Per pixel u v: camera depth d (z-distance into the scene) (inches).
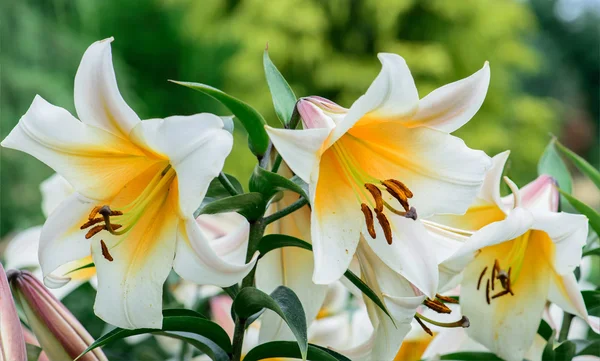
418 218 49.8
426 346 61.4
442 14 263.7
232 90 267.6
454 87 49.0
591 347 56.5
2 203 173.0
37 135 48.6
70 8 212.7
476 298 54.5
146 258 48.5
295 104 50.5
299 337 48.9
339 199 49.7
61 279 52.0
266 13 255.9
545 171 60.4
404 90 48.4
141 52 287.1
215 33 273.3
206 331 51.7
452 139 49.5
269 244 51.5
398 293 50.3
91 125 48.6
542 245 54.4
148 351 69.1
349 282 53.7
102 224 49.2
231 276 47.4
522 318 54.4
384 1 253.3
